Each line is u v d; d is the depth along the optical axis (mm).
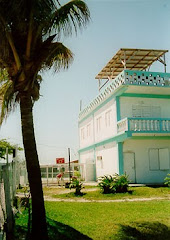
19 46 6785
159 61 19766
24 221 8336
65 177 27750
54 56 7645
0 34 6254
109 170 20672
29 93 6766
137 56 19562
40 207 6551
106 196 14297
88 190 16688
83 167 26016
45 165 22594
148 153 19297
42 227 6500
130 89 18484
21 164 22234
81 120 30062
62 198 14398
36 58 6770
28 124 6688
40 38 6930
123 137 17953
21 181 21906
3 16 6254
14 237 6656
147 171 19094
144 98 19594
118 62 20438
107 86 20750
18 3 6137
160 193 14625
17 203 10555
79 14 7039
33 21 6691
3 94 8633
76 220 8742
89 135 26719
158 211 9867
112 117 19953
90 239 6812
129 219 8750
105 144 21609
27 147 6641
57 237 6938
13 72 6883
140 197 13781
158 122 18000
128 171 18797
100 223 8297
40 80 8133
